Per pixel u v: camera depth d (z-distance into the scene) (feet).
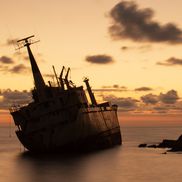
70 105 322.75
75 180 235.81
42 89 326.44
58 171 262.47
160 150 405.59
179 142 422.82
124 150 396.16
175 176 251.60
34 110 321.73
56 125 318.65
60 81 345.72
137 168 279.08
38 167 278.05
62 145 320.50
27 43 350.84
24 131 326.24
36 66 341.21
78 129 326.03
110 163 299.58
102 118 404.98
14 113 328.49
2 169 277.85
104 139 403.13
